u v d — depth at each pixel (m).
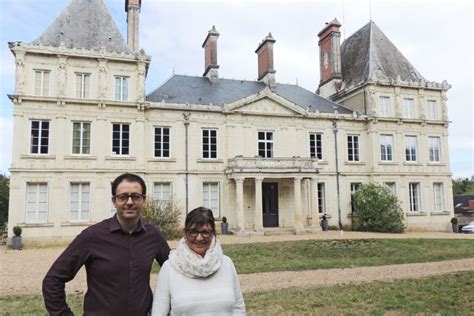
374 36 37.75
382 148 33.22
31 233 23.78
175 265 3.45
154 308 3.40
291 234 27.61
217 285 3.44
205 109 28.77
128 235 3.56
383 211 30.03
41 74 24.92
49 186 24.52
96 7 29.09
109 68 26.44
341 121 32.66
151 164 27.30
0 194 40.88
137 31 29.66
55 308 3.33
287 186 30.50
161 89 30.19
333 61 38.00
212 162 28.73
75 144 25.44
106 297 3.37
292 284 11.45
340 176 32.09
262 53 36.03
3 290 11.02
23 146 24.14
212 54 33.62
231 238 24.64
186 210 27.62
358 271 13.55
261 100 30.44
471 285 10.54
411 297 9.40
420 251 18.48
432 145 34.91
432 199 34.03
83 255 3.42
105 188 25.72
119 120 26.41
